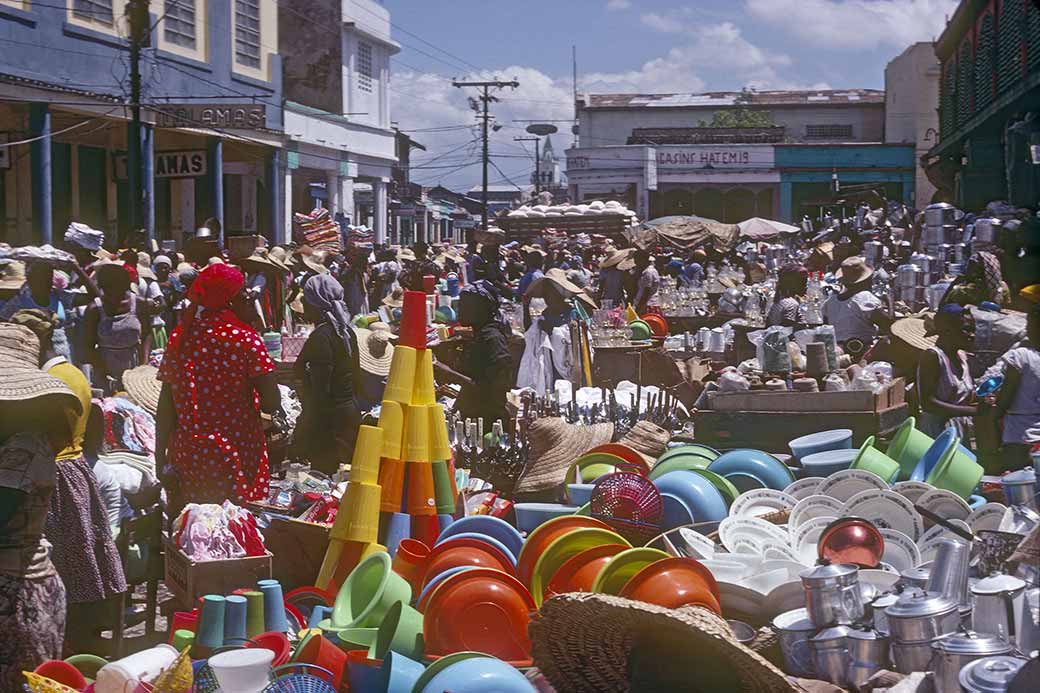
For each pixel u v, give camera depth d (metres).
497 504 7.16
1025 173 27.25
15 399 4.50
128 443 7.38
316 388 8.91
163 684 4.38
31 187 28.88
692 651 4.18
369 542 5.96
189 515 5.88
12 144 27.03
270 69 40.59
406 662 4.61
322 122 50.59
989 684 3.78
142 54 32.47
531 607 4.97
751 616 5.09
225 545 5.79
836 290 12.95
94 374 11.74
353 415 8.98
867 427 8.30
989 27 33.25
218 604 4.96
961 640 4.07
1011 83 29.30
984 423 8.29
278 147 39.97
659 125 81.50
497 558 5.55
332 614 5.35
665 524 6.19
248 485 6.71
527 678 4.66
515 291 24.53
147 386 9.30
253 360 6.66
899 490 6.20
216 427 6.61
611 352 13.73
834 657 4.45
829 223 46.56
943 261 22.39
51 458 4.76
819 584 4.58
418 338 6.41
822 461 7.05
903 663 4.30
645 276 21.50
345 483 7.49
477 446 8.52
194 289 6.66
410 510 6.30
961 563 4.58
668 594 4.63
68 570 5.54
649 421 9.03
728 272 27.80
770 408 8.46
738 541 5.71
